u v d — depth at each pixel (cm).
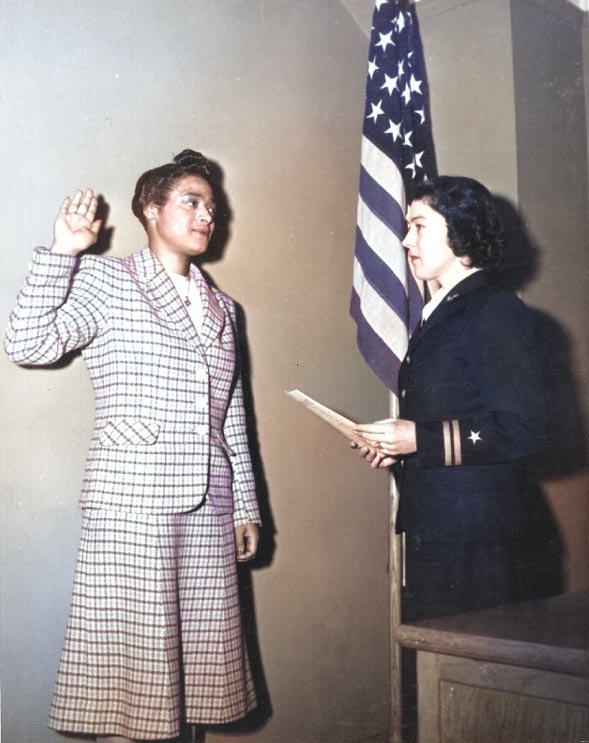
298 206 265
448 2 303
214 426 184
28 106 193
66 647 166
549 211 304
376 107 256
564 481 308
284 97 263
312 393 264
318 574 261
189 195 187
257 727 236
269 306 253
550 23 309
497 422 167
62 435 195
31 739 185
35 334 161
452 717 103
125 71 215
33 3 196
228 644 179
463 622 107
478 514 169
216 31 243
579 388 310
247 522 197
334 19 285
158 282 179
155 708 161
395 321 239
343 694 263
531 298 297
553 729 96
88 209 167
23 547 187
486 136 296
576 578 308
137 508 165
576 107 318
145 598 164
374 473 285
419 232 187
